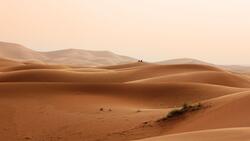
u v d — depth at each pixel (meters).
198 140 12.38
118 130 22.52
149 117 24.88
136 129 21.72
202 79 53.53
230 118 17.75
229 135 12.52
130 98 36.81
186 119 20.56
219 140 11.93
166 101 36.12
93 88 38.69
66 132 23.73
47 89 37.38
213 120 18.33
